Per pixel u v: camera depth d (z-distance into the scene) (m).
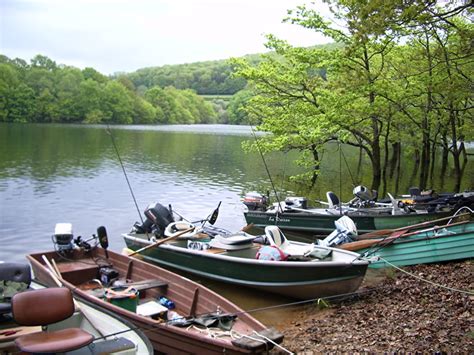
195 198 21.30
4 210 17.75
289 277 9.44
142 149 42.25
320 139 20.16
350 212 14.05
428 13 9.97
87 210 18.22
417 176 29.75
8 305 5.91
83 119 83.06
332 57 17.86
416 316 8.00
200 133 70.50
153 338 7.14
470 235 10.66
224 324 7.25
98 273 9.78
